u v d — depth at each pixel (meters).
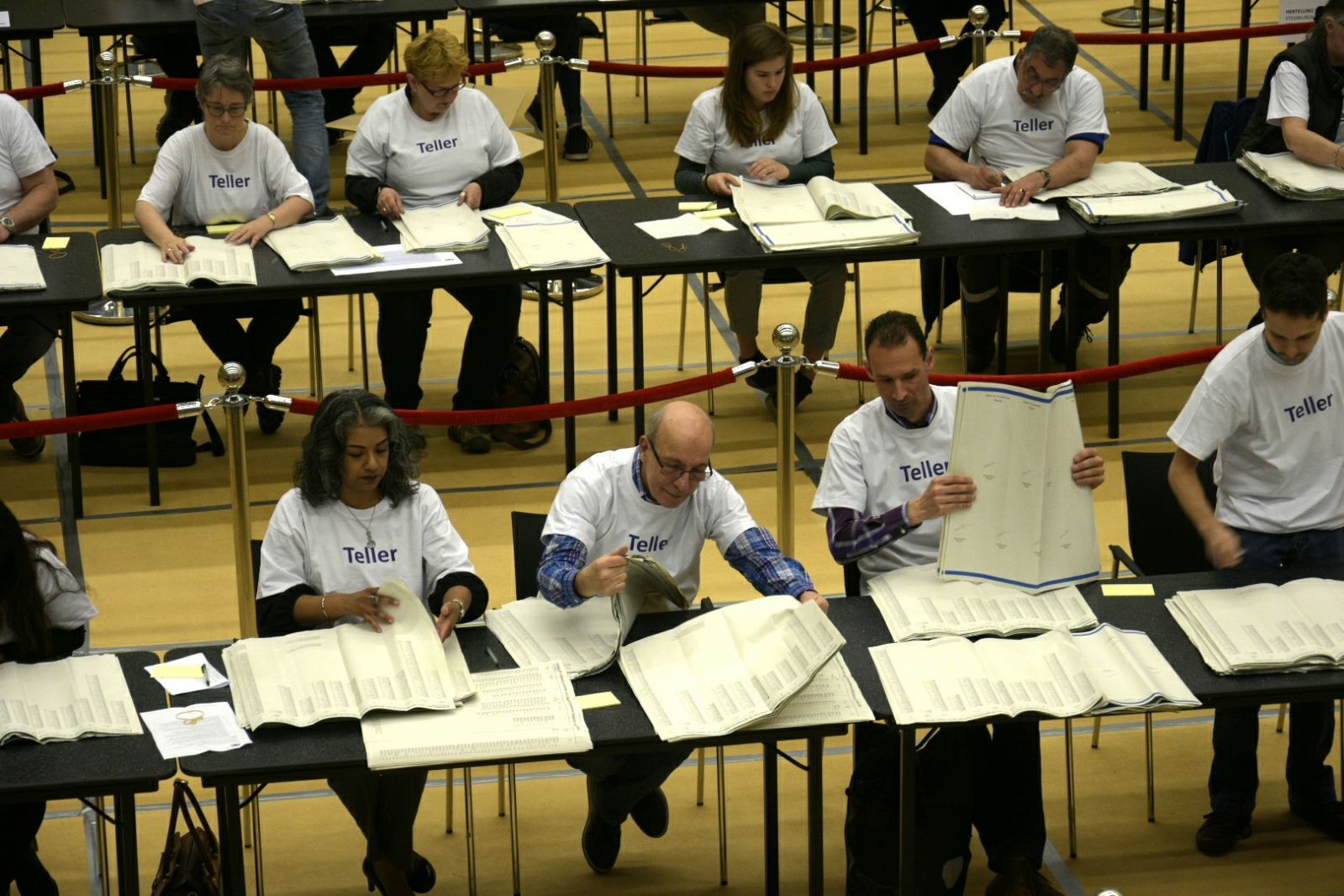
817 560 14.94
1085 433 17.14
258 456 16.91
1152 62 28.80
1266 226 15.59
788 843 11.37
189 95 23.45
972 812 10.44
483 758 8.70
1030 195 16.33
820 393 18.22
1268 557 11.11
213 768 8.55
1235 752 11.02
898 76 28.30
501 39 24.42
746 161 17.06
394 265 15.10
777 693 9.03
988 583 10.25
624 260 15.16
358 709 9.01
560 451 17.14
